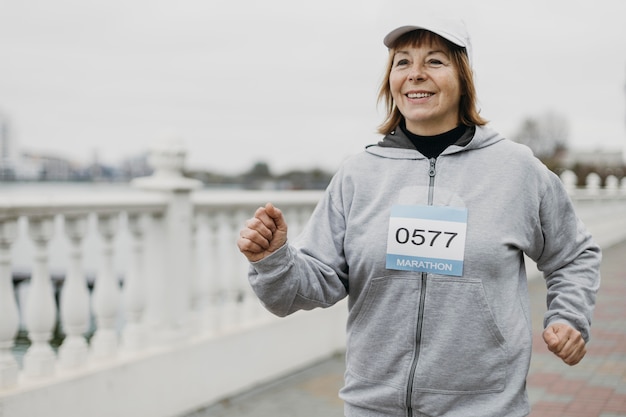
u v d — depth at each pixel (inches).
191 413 176.6
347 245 83.7
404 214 80.1
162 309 175.2
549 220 82.9
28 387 138.8
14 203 134.7
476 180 80.0
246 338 196.7
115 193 170.1
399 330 79.7
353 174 85.0
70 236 149.9
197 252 195.6
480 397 78.0
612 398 183.3
